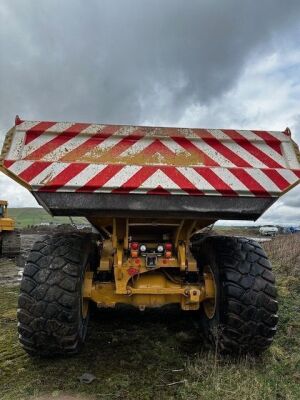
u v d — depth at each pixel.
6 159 2.59
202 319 3.73
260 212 2.70
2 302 5.57
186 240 3.25
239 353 3.20
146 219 3.10
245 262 3.19
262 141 2.85
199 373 2.89
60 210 2.64
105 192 2.56
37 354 3.15
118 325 4.12
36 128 2.70
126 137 2.75
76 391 2.69
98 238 3.71
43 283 2.98
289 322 4.17
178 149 2.78
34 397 2.61
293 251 11.26
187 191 2.59
